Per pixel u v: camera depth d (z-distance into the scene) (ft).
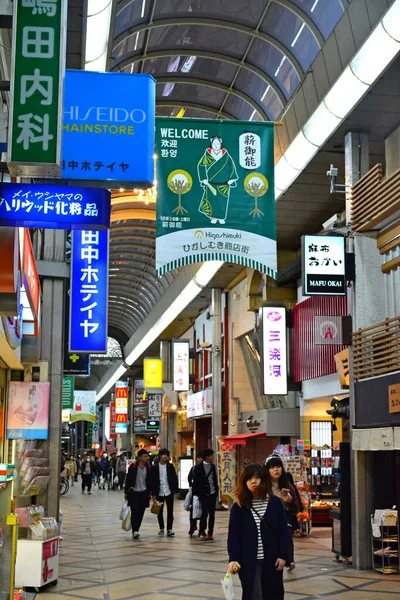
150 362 130.62
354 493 36.29
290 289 71.56
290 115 47.88
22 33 18.37
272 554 17.92
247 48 49.85
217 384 89.51
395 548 34.91
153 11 45.62
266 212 36.76
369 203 37.81
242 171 36.94
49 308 42.32
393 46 34.76
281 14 45.37
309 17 42.91
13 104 18.06
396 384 32.42
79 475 211.41
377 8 35.12
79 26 33.94
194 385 113.39
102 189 20.03
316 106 43.42
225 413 89.35
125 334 173.17
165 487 50.08
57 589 29.63
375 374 36.27
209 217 36.29
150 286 122.52
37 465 36.88
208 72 54.29
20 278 24.34
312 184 54.13
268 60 50.42
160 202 36.09
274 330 66.80
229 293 91.09
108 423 250.78
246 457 77.92
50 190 19.88
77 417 184.65
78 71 22.70
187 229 36.06
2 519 22.12
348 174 44.16
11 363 36.81
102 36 35.96
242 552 17.89
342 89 39.75
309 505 49.14
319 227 64.85
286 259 71.61
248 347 85.76
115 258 110.93
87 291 44.86
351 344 38.32
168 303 106.01
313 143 46.80
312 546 44.29
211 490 47.83
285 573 33.96
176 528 56.03
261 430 71.20
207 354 106.63
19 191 19.79
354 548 35.83
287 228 65.31
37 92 18.17
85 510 76.13
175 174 36.45
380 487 36.22
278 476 23.79
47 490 40.34
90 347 44.55
